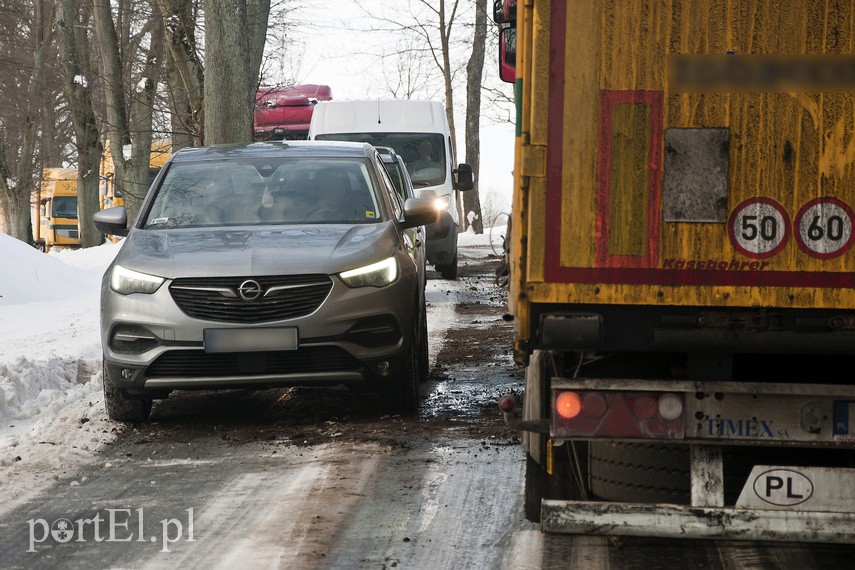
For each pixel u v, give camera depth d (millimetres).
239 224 14336
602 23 7062
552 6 7078
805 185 6973
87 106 59938
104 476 10914
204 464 11305
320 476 10641
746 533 7160
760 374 7473
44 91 73438
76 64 59719
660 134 7055
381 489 10141
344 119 32500
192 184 15023
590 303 7141
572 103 7094
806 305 6988
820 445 7160
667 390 7262
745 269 7023
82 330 22172
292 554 8320
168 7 42906
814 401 7168
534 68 7098
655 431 7281
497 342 20125
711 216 7031
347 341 12734
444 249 31562
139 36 53781
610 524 7281
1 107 73625
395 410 13570
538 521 8742
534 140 7117
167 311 12641
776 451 7441
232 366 12664
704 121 7023
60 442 12398
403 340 13148
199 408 14398
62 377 16344
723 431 7230
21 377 15023
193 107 43375
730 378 7348
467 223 65625
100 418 13672
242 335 12539
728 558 8219
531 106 7141
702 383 7254
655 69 7043
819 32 6938
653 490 7852
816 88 6957
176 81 47938
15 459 11539
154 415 13945
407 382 13320
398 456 11391
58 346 19656
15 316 24797
